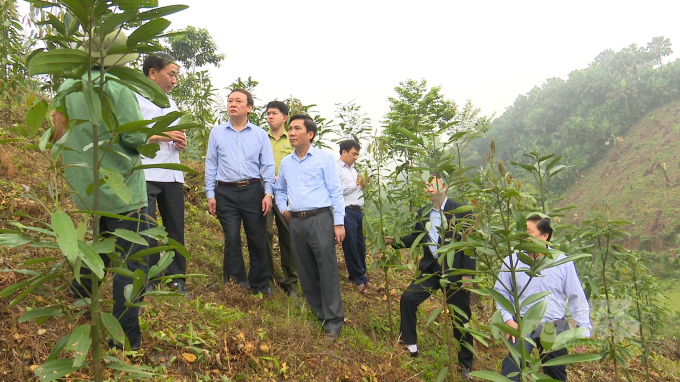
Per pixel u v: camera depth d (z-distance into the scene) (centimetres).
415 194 423
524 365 225
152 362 271
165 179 376
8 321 259
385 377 352
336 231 404
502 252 250
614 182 11062
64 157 253
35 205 378
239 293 407
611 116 13088
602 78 14162
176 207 389
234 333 328
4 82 500
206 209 628
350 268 562
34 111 155
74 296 305
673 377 591
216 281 449
